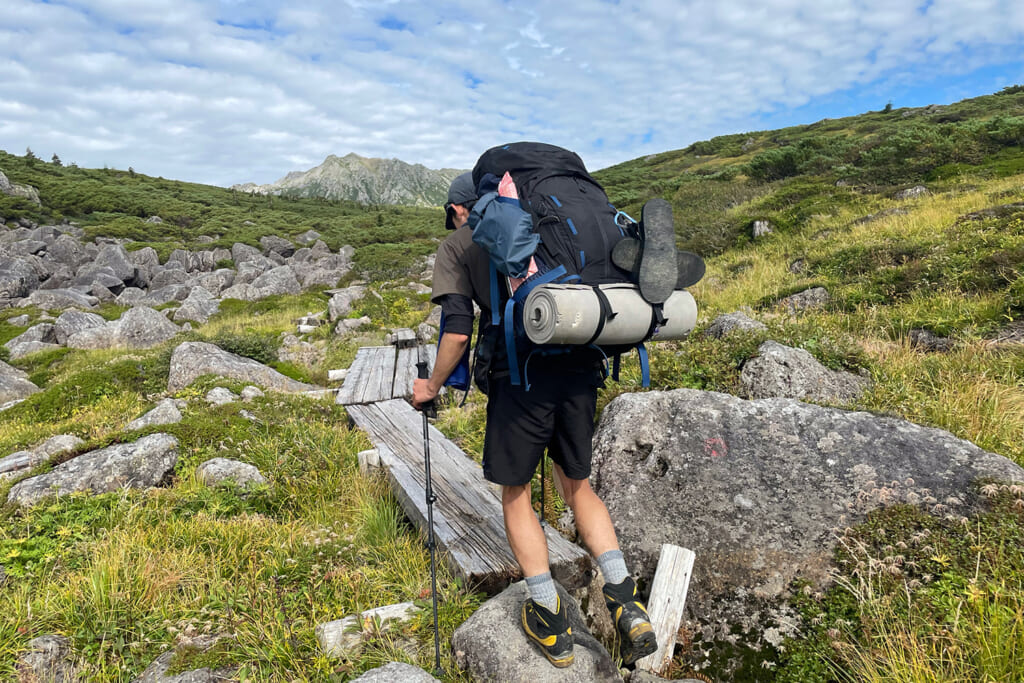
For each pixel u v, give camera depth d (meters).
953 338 7.36
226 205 80.94
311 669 2.62
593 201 2.18
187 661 2.74
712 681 2.84
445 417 7.09
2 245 39.69
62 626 3.05
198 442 5.82
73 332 19.66
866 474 3.52
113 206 63.44
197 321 22.38
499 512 4.11
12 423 9.45
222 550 3.86
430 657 2.69
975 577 2.74
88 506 4.56
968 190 15.94
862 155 24.17
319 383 11.66
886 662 2.48
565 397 2.23
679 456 3.96
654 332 2.16
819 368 5.49
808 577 3.12
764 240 17.33
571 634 2.39
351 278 31.59
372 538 4.12
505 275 2.12
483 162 2.33
